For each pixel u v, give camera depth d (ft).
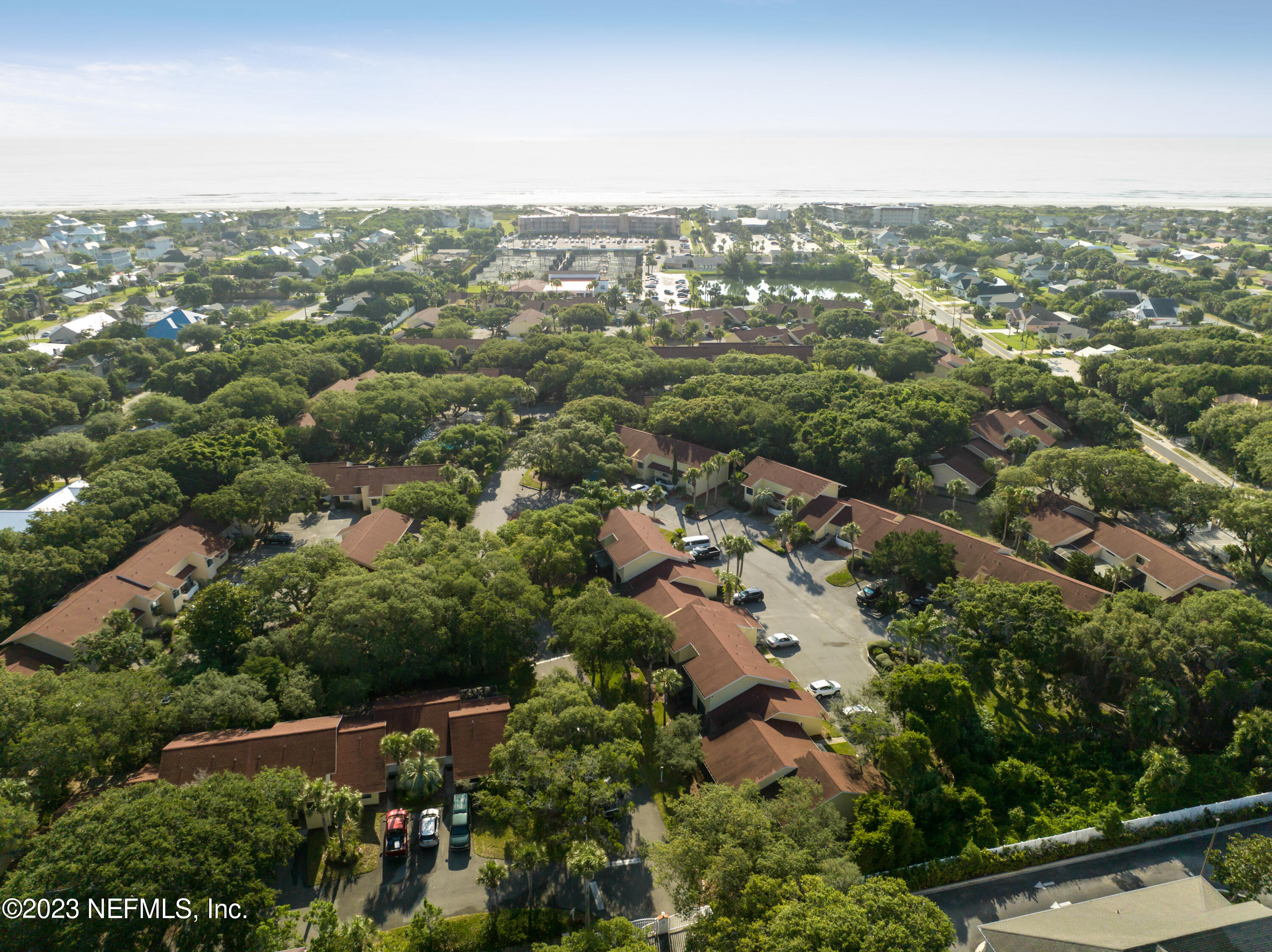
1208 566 395.96
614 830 215.51
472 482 444.96
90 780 247.70
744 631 323.57
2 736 228.43
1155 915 192.95
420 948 193.88
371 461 516.32
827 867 191.93
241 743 241.76
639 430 511.40
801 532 413.39
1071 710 292.20
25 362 636.48
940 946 164.76
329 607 282.77
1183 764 243.19
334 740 246.47
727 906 187.62
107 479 387.96
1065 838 228.02
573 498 459.32
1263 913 183.62
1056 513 417.28
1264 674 271.28
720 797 211.20
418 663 286.66
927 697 262.26
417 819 239.91
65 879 173.99
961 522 414.00
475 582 305.53
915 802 236.84
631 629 282.56
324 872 221.46
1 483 476.54
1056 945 177.37
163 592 351.05
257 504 398.42
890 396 520.01
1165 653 272.31
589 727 240.53
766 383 553.64
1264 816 243.40
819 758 248.93
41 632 302.04
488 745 254.88
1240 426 500.74
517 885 219.82
